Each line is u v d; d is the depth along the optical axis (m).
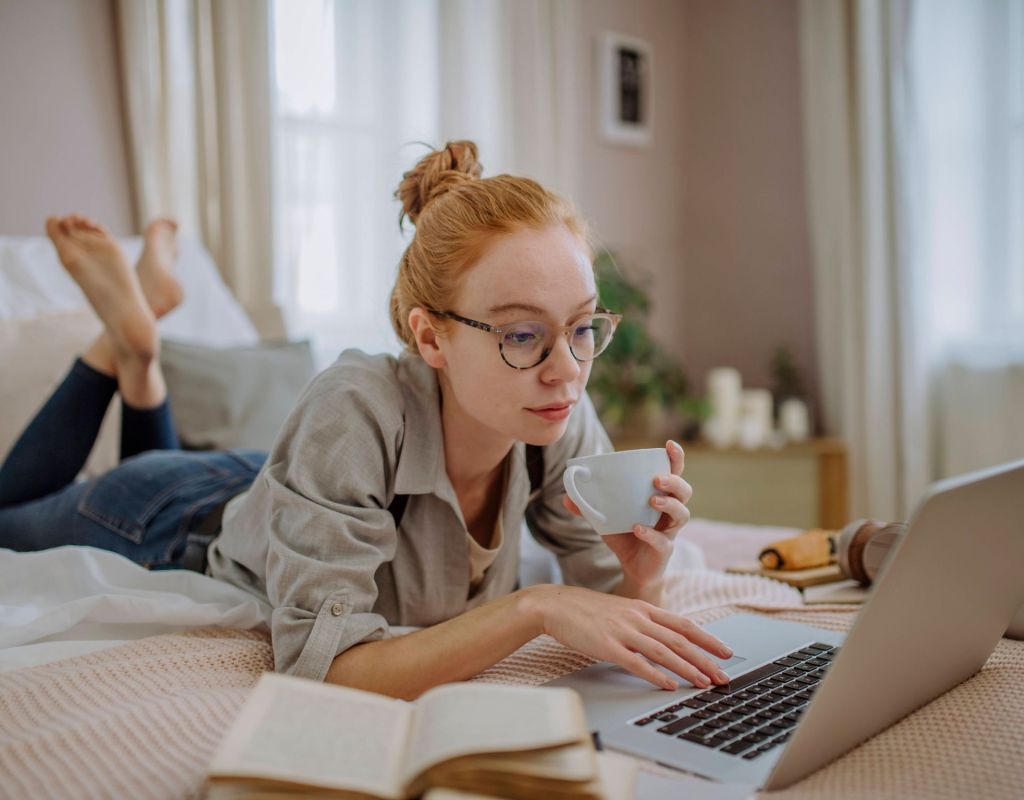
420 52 2.87
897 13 2.81
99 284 1.49
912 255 2.81
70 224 1.50
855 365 2.95
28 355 1.77
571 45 3.16
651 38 3.60
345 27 2.74
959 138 2.79
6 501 1.52
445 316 0.87
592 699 0.73
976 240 2.76
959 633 0.69
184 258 2.21
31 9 2.31
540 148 3.08
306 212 2.70
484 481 1.05
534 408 0.83
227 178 2.50
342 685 0.78
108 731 0.67
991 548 0.65
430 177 1.05
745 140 3.50
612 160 3.49
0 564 1.09
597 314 0.89
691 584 1.12
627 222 3.55
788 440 2.96
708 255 3.65
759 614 1.02
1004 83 2.70
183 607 0.96
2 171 2.29
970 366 2.75
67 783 0.60
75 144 2.38
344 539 0.85
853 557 1.12
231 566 1.10
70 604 0.94
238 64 2.51
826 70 3.06
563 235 0.85
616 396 3.01
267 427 1.88
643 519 0.86
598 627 0.77
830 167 3.04
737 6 3.50
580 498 0.84
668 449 0.87
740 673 0.78
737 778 0.58
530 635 0.80
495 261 0.82
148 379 1.56
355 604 0.83
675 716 0.68
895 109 2.82
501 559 1.07
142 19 2.39
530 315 0.82
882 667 0.60
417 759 0.49
